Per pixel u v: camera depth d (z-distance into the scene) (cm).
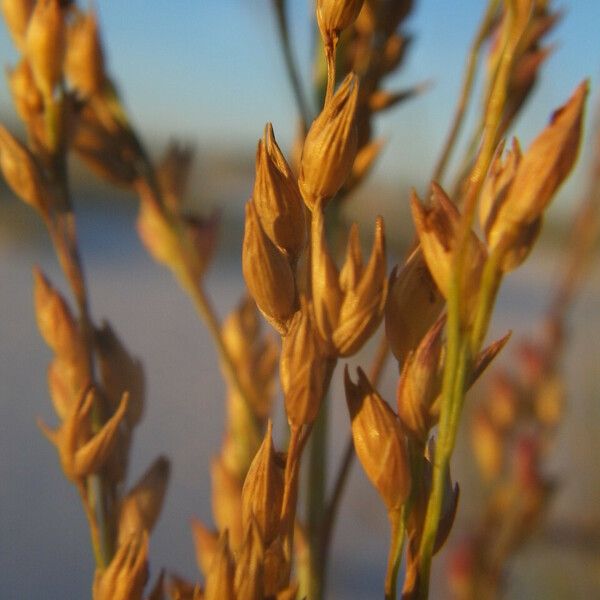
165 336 51
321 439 7
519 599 11
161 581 5
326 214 7
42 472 32
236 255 64
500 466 10
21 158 6
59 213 6
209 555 6
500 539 10
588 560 11
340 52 7
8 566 25
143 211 7
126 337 50
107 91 7
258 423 7
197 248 7
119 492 6
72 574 25
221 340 7
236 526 7
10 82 6
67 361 6
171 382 42
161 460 6
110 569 5
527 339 10
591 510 11
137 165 7
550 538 11
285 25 7
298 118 7
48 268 64
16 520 28
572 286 10
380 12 7
